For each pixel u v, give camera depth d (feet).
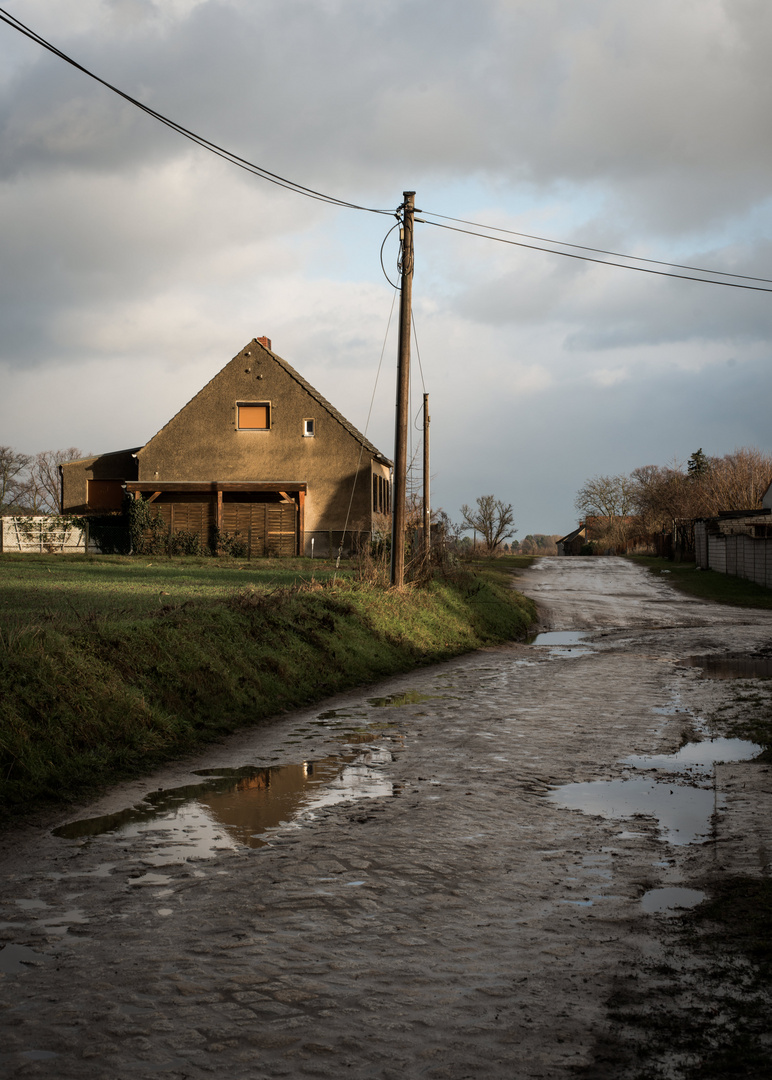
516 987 11.85
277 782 24.35
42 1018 11.00
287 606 48.57
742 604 101.81
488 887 15.87
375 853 17.90
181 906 14.89
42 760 24.00
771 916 14.12
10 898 15.31
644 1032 10.63
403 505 65.51
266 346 147.13
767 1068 9.78
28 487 252.83
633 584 128.16
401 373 65.10
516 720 33.76
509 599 85.56
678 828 19.62
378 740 30.22
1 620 35.88
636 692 40.81
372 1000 11.49
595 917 14.37
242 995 11.62
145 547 132.05
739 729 31.27
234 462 134.92
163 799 22.56
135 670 32.35
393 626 56.13
